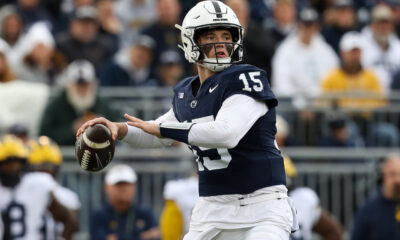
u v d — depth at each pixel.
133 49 34.31
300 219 28.42
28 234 28.09
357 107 33.12
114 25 38.50
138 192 30.98
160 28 36.41
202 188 16.83
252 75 16.09
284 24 38.41
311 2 41.72
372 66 37.00
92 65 35.88
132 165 31.06
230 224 16.44
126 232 28.45
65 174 30.98
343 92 33.19
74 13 39.19
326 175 31.77
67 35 36.78
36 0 38.72
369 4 42.69
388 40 37.31
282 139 31.34
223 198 16.53
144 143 17.22
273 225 16.19
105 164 15.87
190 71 36.16
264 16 38.53
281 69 35.34
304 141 32.81
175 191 28.17
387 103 33.22
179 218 28.17
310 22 35.44
